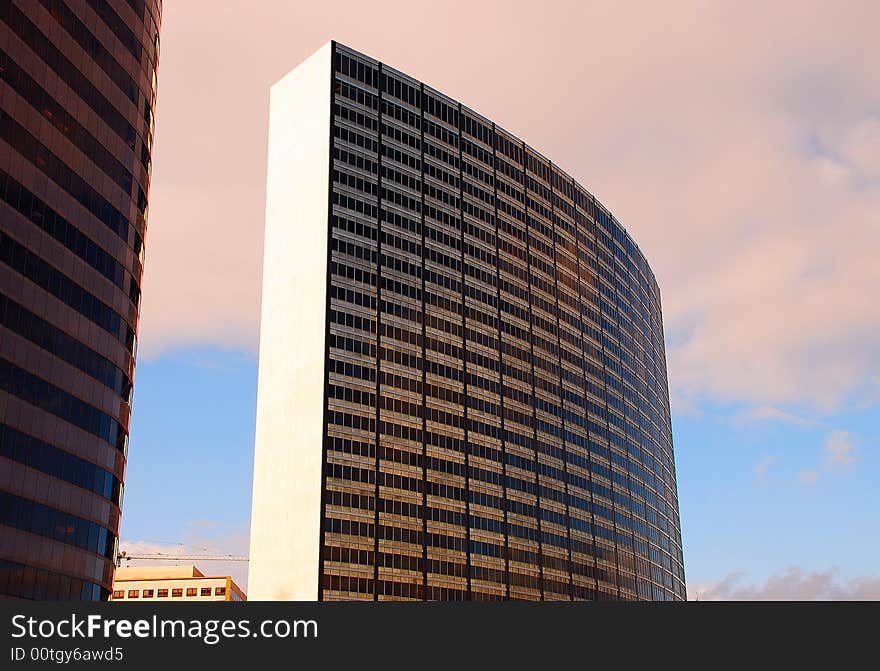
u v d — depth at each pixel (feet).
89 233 360.89
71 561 335.88
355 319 648.38
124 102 388.98
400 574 614.34
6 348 315.17
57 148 346.54
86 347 354.74
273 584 607.37
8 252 319.68
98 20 375.04
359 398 633.61
